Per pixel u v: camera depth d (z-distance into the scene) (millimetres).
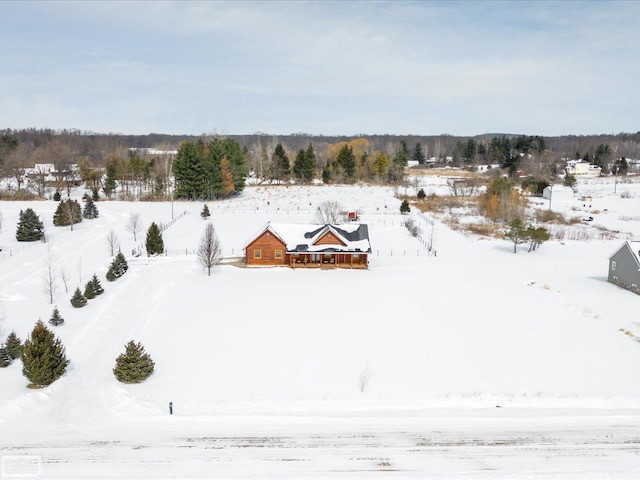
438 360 31359
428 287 48719
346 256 56719
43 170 124500
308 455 20797
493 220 88812
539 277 54000
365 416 24062
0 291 42969
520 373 29562
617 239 76625
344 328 36875
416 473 19719
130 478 19078
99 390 26469
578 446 21750
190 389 26828
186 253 59938
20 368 29422
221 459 20422
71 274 49375
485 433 22703
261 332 35781
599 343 34719
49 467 19656
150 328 36188
